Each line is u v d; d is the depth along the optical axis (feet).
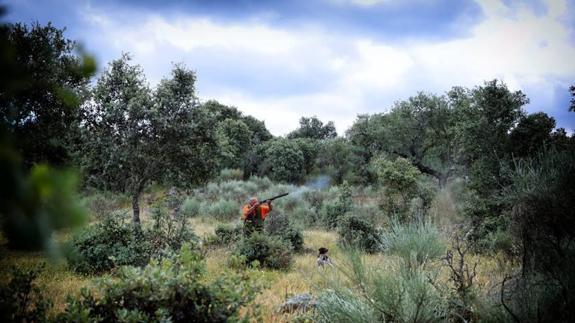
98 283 14.55
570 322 15.30
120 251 32.07
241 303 14.52
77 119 37.06
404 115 101.60
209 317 13.92
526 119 42.11
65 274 28.37
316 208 75.00
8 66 2.33
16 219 1.89
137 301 13.94
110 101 39.93
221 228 48.75
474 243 35.09
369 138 116.88
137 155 40.60
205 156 44.68
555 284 16.67
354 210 66.13
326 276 21.61
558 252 17.66
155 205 46.06
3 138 2.22
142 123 40.52
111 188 42.57
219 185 105.40
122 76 40.73
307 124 235.20
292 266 36.81
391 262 21.27
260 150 153.07
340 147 139.33
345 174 136.77
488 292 18.63
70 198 1.99
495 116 44.11
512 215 19.92
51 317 13.53
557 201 17.92
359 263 18.40
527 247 18.85
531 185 19.57
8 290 13.57
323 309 18.69
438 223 43.24
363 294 17.79
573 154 19.45
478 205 41.37
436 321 16.89
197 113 43.14
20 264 22.98
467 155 49.08
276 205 81.66
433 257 22.79
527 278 17.61
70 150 36.22
